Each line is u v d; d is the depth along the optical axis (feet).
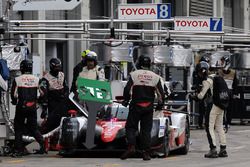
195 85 204.54
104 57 182.39
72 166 120.37
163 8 169.17
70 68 237.86
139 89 127.85
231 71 209.05
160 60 192.44
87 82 132.57
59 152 134.41
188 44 220.43
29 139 140.05
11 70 151.23
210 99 137.08
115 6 258.98
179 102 183.01
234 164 125.80
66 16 234.99
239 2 364.38
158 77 129.59
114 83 177.88
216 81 136.15
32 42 216.13
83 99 130.52
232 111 241.76
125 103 130.11
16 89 133.49
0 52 142.31
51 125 144.56
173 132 136.87
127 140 128.36
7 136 138.62
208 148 159.12
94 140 130.62
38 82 135.95
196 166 121.90
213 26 186.39
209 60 209.67
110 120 134.92
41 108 158.10
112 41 173.17
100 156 136.87
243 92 241.76
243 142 173.88
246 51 253.85
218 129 138.31
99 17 254.68
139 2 279.90
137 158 133.49
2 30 148.36
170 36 190.70
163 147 132.46
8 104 145.07
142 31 179.52
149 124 128.98
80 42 237.45
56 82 143.95
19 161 128.26
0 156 136.77
